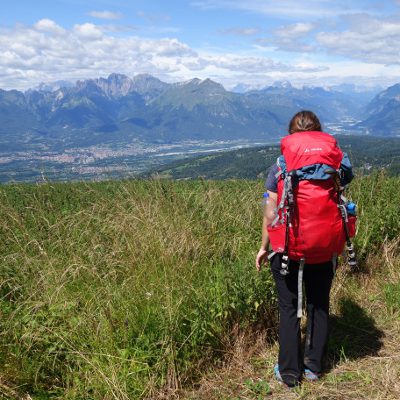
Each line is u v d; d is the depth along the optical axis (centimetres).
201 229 451
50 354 290
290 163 262
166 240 408
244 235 452
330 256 272
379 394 271
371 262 461
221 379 298
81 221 477
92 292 343
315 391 281
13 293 345
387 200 523
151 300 324
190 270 372
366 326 360
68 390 273
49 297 327
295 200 261
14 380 273
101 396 269
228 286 329
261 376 301
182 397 282
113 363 281
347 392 277
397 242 487
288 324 288
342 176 272
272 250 289
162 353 290
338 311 382
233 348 321
